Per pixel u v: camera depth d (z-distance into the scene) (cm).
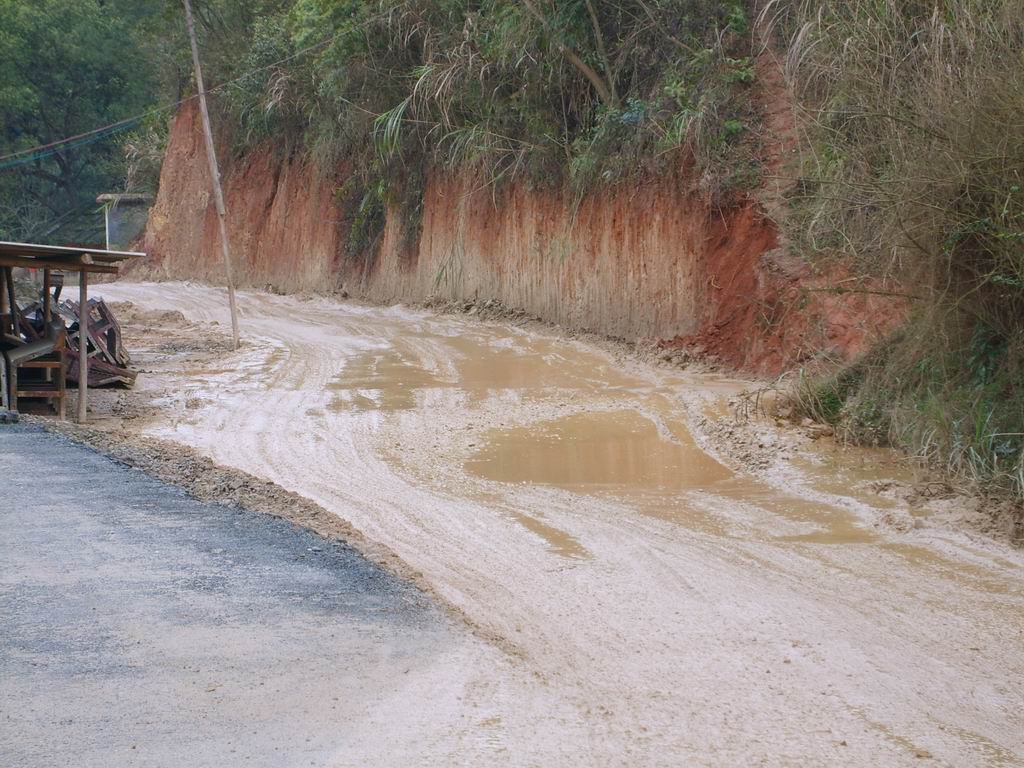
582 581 736
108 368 1695
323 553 658
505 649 536
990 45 1102
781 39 1822
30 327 1561
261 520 736
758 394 1366
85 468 877
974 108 1070
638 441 1271
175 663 462
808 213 1495
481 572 754
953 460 1027
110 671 451
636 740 445
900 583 742
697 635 620
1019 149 1043
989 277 1074
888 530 889
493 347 2042
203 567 605
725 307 1748
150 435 1346
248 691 439
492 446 1266
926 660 587
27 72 5666
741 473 1120
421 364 1892
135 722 406
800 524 916
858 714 504
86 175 6041
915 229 1141
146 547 643
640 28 2059
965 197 1094
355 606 552
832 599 702
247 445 1291
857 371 1300
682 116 1856
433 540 854
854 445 1175
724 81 1852
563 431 1334
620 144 2036
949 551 824
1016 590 727
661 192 1912
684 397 1474
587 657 567
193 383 1769
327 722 415
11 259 1433
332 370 1862
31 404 1521
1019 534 858
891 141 1196
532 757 409
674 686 528
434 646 505
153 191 4997
